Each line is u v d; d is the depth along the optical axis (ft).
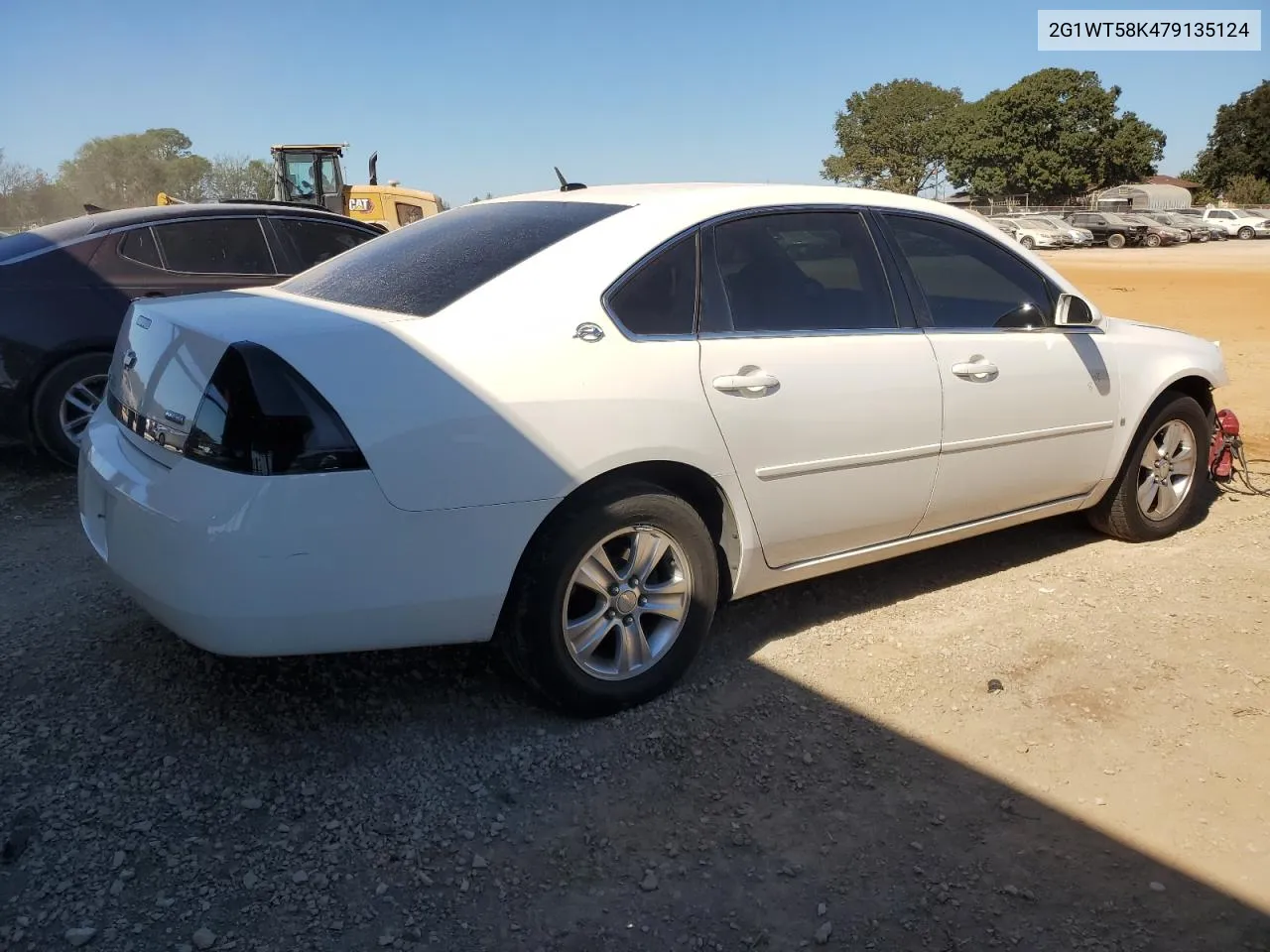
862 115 314.76
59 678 11.39
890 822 9.43
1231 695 11.71
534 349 9.95
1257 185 261.44
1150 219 164.35
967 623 13.58
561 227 11.31
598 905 8.30
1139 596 14.53
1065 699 11.60
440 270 10.92
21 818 9.00
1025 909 8.36
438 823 9.20
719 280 11.49
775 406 11.39
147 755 10.00
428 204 63.26
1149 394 15.84
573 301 10.37
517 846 8.96
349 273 11.87
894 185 309.22
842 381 11.98
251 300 10.87
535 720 10.88
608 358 10.32
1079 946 7.97
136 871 8.45
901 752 10.53
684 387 10.71
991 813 9.58
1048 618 13.76
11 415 19.44
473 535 9.59
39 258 19.70
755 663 12.35
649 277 10.96
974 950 7.91
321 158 61.77
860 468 12.28
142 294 20.47
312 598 9.09
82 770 9.73
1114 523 16.47
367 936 7.88
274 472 8.90
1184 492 17.06
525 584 10.14
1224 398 29.55
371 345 9.32
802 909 8.32
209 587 8.93
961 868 8.84
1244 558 16.12
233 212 22.27
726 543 11.66
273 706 10.93
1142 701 11.57
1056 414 14.48
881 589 14.71
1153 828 9.39
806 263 12.37
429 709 11.00
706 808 9.55
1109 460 15.60
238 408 8.95
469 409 9.48
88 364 19.84
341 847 8.84
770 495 11.59
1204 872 8.83
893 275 13.05
